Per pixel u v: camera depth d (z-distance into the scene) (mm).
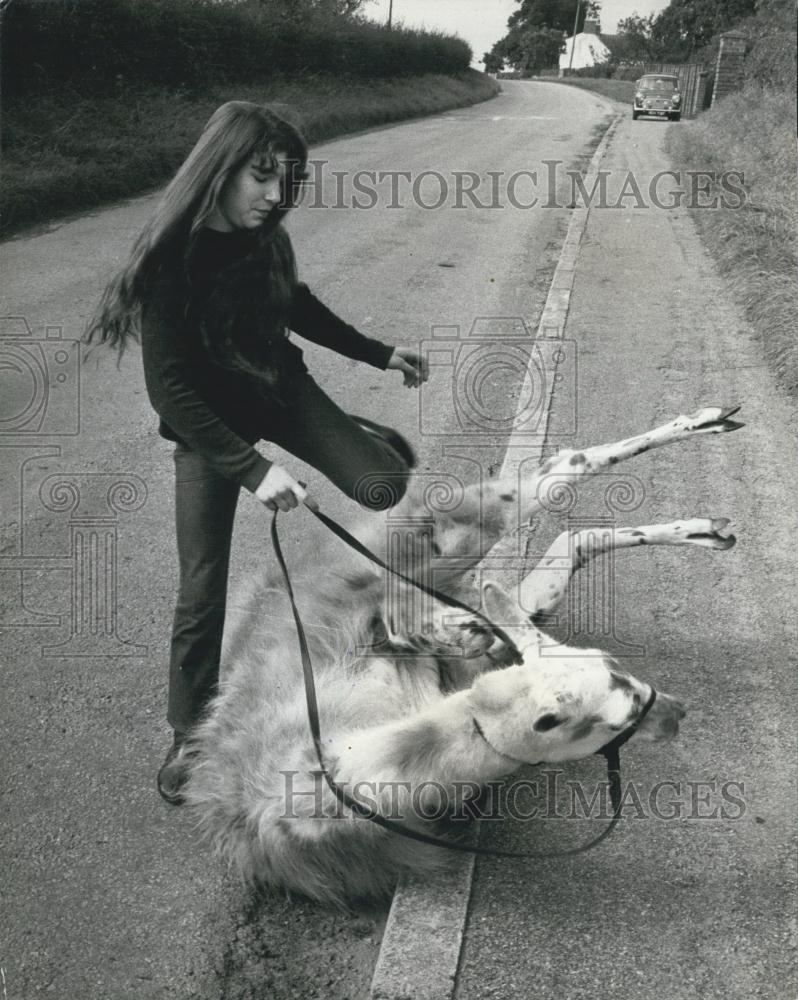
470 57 48688
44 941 2959
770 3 27766
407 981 2742
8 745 3729
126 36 18578
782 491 5418
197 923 3031
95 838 3328
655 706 2996
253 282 3064
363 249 11117
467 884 3043
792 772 3447
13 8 15938
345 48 29359
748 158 14578
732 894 2980
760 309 8211
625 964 2777
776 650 4109
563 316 8508
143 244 2984
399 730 2953
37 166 13492
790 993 2662
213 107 19719
